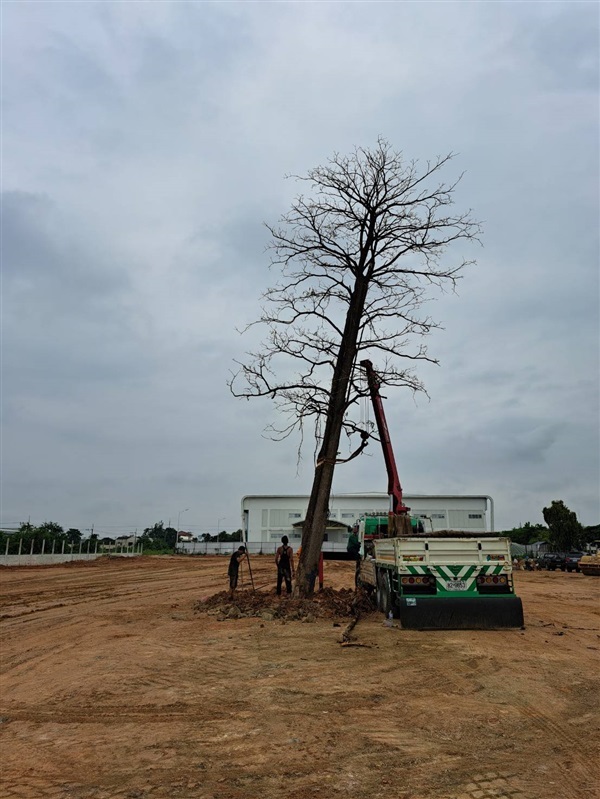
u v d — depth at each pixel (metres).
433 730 6.45
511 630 12.88
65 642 12.62
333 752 5.82
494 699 7.64
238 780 5.22
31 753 6.06
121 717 7.16
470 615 12.86
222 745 6.07
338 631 12.72
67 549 56.75
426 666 9.41
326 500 17.33
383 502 67.38
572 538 65.75
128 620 15.45
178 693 8.05
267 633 12.58
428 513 67.12
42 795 5.03
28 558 48.62
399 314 18.14
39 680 9.35
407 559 13.13
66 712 7.48
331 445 17.47
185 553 78.75
